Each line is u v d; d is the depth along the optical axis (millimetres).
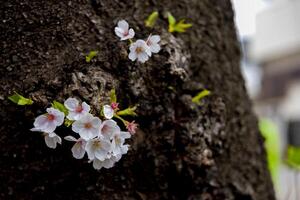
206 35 826
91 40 695
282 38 5645
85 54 685
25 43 674
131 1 740
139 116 713
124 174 725
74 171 693
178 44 738
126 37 668
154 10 754
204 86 791
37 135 669
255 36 6121
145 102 713
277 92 5668
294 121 5137
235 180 827
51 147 637
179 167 747
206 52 815
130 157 719
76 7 700
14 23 679
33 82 659
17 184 677
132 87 699
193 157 746
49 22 686
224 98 823
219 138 780
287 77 5551
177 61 721
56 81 661
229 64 874
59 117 618
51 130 615
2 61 664
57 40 682
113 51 694
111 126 636
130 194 735
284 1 6070
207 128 761
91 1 711
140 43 666
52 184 689
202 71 797
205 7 845
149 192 750
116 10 725
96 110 664
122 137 641
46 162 680
